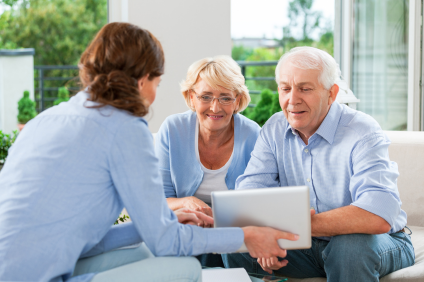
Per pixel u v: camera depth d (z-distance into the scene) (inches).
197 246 47.8
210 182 78.0
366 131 62.5
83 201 43.0
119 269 43.9
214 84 70.2
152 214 45.1
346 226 56.5
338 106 67.5
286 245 52.0
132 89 45.8
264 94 242.4
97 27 216.7
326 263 58.9
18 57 182.7
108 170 44.5
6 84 177.8
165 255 46.6
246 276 53.3
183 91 76.5
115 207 46.4
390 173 59.7
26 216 40.8
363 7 154.0
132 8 129.3
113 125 44.4
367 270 56.1
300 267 66.2
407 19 152.9
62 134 43.6
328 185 65.8
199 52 138.3
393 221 56.8
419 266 60.6
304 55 62.7
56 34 206.1
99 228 45.2
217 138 76.4
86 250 45.9
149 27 132.0
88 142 43.5
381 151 61.3
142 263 44.9
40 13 199.6
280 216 52.2
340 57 159.6
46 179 41.8
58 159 42.5
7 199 41.8
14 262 39.7
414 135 82.1
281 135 71.4
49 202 41.4
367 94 156.1
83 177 43.0
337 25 159.5
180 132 77.3
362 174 60.1
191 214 56.4
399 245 62.1
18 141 45.2
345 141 63.9
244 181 71.9
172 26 134.3
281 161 71.3
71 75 196.1
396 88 157.2
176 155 77.2
